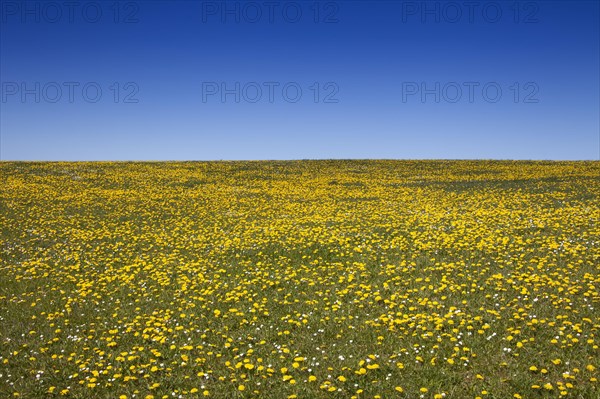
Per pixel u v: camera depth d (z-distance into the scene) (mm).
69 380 9125
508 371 8742
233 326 11492
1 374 9148
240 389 8320
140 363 9828
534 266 14438
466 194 33125
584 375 8328
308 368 9258
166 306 13102
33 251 19672
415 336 10406
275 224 23969
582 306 11227
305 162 62594
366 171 53625
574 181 35875
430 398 8031
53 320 12148
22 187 38438
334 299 13008
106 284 15148
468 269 14648
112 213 28547
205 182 44719
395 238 18859
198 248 19484
